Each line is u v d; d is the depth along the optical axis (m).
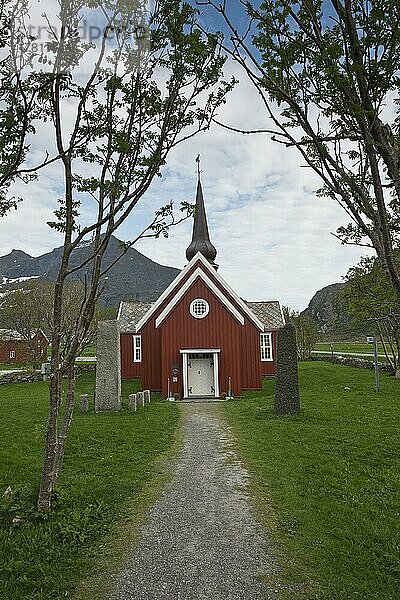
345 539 7.05
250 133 4.59
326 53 3.90
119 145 6.62
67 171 7.21
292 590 5.66
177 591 5.62
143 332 29.95
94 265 7.58
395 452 12.09
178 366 27.09
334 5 3.87
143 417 17.27
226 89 6.93
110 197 7.18
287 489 9.28
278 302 37.66
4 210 7.41
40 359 44.91
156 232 7.61
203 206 35.78
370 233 4.48
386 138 4.12
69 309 35.38
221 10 4.33
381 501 8.67
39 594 5.49
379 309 12.59
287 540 7.00
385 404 19.89
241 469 10.77
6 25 5.93
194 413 19.73
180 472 10.61
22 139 6.35
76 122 6.94
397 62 3.85
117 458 11.41
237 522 7.68
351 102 3.90
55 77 6.33
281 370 17.95
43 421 15.94
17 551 6.40
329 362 44.38
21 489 8.29
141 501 8.67
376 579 5.96
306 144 4.68
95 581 5.85
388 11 3.73
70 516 7.51
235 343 27.16
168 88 6.84
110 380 18.98
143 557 6.46
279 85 4.38
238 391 26.84
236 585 5.77
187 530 7.37
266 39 4.38
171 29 6.41
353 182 4.39
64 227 7.45
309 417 16.88
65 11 6.18
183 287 27.38
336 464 10.97
